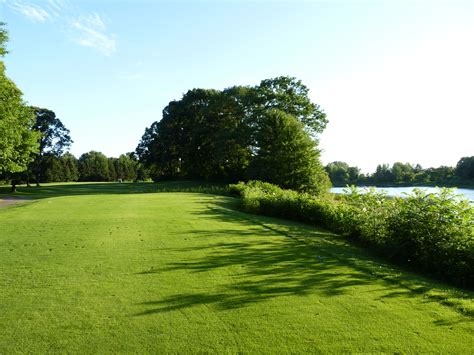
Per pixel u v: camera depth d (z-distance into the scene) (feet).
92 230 35.78
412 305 16.66
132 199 72.43
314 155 115.55
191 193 95.04
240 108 150.41
